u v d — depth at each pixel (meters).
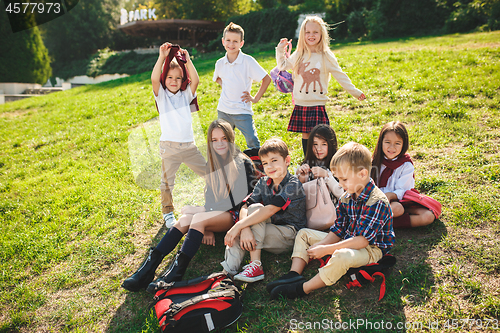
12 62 22.34
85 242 3.39
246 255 2.87
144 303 2.55
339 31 22.36
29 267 3.17
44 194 4.61
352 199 2.41
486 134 4.12
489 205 2.88
